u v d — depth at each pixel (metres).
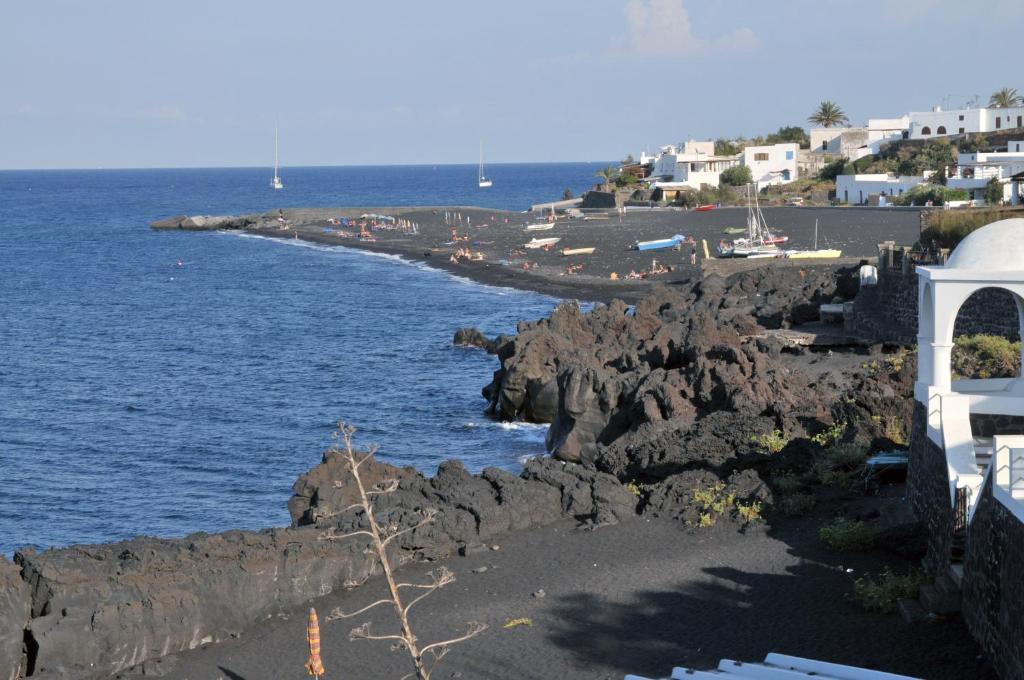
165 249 188.88
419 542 37.28
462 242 165.62
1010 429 32.94
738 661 26.73
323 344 94.75
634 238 149.50
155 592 31.86
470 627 32.06
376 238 184.38
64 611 30.66
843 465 41.06
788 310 73.69
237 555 33.75
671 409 51.38
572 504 41.03
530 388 63.72
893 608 30.09
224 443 63.34
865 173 189.50
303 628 33.16
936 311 32.50
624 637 30.58
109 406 73.06
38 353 93.81
